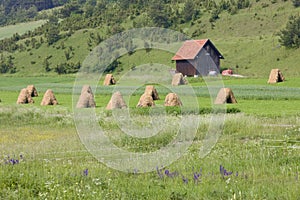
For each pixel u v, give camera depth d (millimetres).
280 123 39094
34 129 40281
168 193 16875
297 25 156875
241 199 15953
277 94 72188
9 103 73625
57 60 185750
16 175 19203
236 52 162500
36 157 26031
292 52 150750
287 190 16625
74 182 18734
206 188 17328
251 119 39719
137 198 16500
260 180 18906
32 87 88688
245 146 28422
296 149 26719
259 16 195000
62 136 35219
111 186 18078
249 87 86562
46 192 16969
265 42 164250
